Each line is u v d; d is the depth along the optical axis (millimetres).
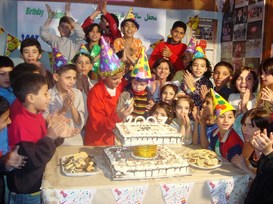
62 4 3387
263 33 2758
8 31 3314
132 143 1309
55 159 1513
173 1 3564
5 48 3311
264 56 2742
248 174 1367
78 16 3436
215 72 2447
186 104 1907
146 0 3506
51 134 1464
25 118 1536
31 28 3365
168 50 3148
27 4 3328
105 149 1541
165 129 1432
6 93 1933
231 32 3389
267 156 1223
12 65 2020
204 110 1854
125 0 3455
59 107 2016
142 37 3541
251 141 1304
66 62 2434
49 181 1252
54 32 3418
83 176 1307
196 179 1300
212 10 3609
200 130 1822
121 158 1397
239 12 3203
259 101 1984
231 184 1329
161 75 2482
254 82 2070
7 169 1377
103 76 2066
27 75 1563
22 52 2420
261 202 1243
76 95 2156
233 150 1565
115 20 3270
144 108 2162
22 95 1515
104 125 1981
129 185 1234
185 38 3596
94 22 3428
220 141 1664
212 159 1470
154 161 1366
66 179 1274
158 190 1264
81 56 2490
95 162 1436
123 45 3053
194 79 2520
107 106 2037
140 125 1491
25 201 1442
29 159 1400
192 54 2998
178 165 1342
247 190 1373
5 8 3270
